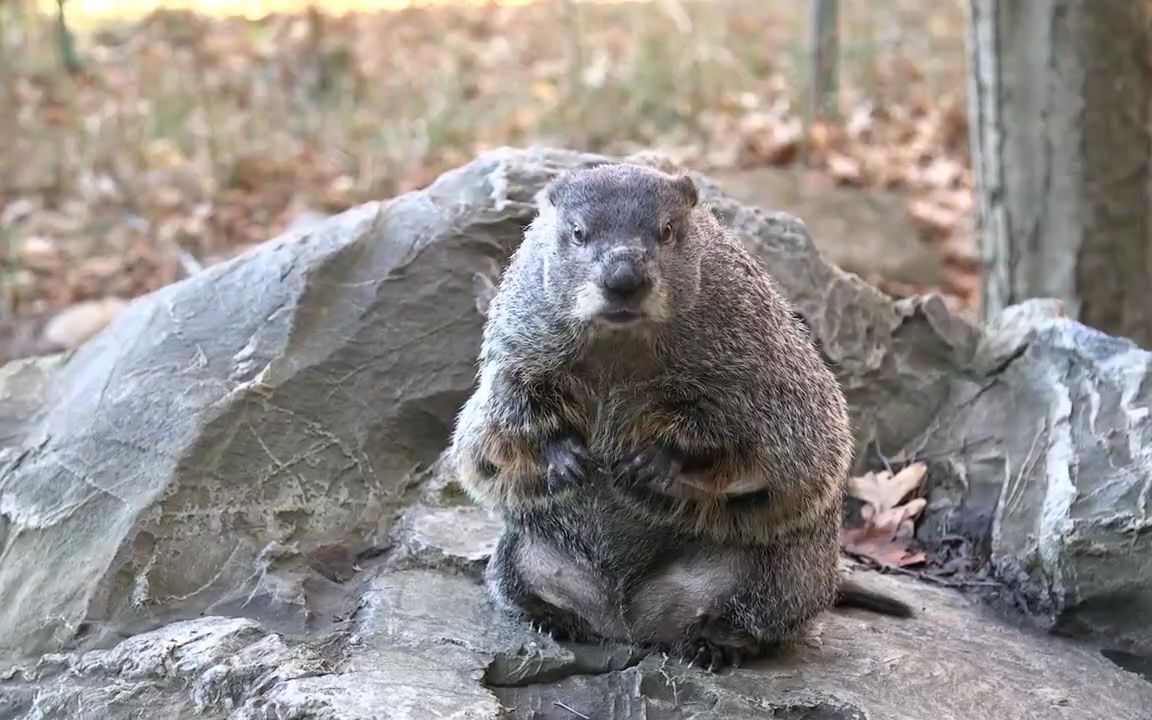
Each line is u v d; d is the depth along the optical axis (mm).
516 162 2629
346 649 2180
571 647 2217
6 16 5238
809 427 2188
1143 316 2996
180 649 2170
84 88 4863
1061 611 2322
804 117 4570
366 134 4516
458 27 5805
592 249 2104
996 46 2951
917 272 3746
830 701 2131
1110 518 2316
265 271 2545
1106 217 2949
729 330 2145
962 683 2191
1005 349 2600
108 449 2424
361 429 2479
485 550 2355
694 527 2174
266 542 2373
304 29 5457
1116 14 2895
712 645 2197
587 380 2160
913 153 4496
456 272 2555
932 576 2449
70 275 3633
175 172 4184
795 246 2621
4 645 2285
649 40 5035
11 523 2408
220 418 2416
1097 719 2160
